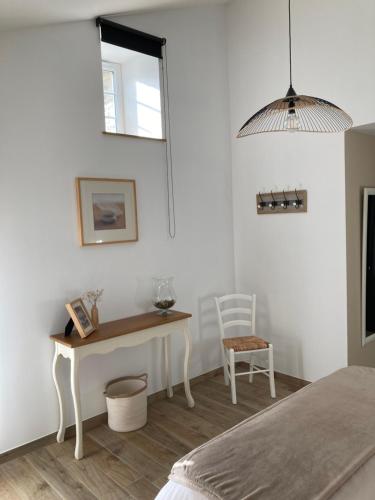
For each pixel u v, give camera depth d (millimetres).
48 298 2848
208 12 3799
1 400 2660
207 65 3814
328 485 1363
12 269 2682
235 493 1369
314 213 3424
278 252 3734
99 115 3082
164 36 3475
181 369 3688
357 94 3059
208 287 3904
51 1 2408
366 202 3379
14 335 2701
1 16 2385
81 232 2969
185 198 3686
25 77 2707
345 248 3252
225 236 4039
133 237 3283
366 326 3561
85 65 2992
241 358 4195
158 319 3121
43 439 2842
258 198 3822
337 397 1957
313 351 3541
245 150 3918
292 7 3400
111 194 3139
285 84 3523
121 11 3051
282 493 1340
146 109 3488
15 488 2396
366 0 2955
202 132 3797
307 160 3430
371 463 1500
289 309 3691
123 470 2527
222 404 3369
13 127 2660
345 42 3096
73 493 2334
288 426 1724
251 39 3748
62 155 2891
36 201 2775
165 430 2986
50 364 2865
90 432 2998
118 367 3240
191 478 1483
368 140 3439
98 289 3109
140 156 3340
